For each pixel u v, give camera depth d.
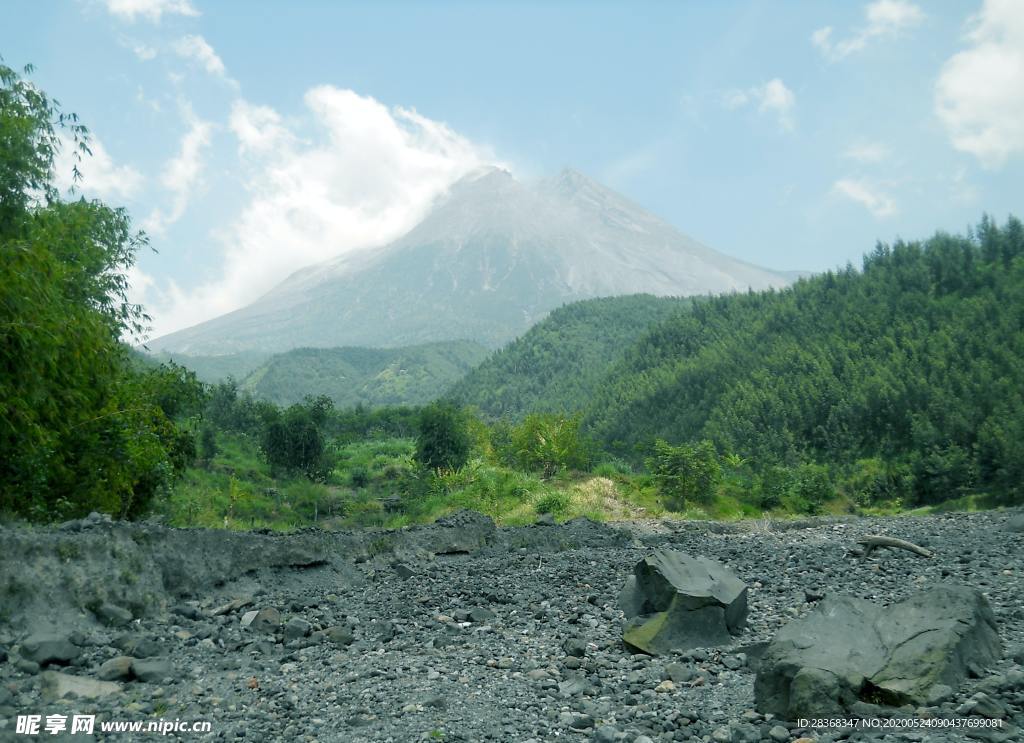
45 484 12.67
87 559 8.30
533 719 5.41
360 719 5.35
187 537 10.40
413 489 34.38
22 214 12.64
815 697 4.90
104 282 15.93
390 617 9.73
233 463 41.94
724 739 4.77
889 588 10.84
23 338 10.02
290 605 9.86
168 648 7.42
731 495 38.88
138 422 15.80
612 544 18.20
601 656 7.38
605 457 51.00
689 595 7.89
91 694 5.71
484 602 10.66
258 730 5.17
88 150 14.63
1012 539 15.11
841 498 44.78
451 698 5.96
